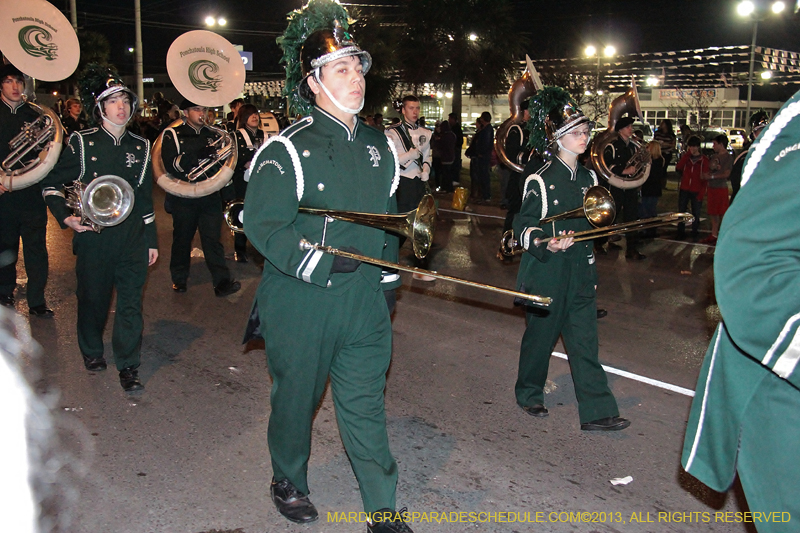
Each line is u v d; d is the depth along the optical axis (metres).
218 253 7.42
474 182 15.94
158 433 4.21
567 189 4.19
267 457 3.94
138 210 4.87
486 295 7.57
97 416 4.43
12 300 6.77
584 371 4.36
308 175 2.97
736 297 1.73
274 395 3.17
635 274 8.87
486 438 4.24
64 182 4.77
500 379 5.21
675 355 5.84
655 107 35.12
